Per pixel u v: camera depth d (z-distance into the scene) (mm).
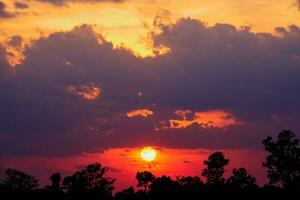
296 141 125188
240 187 125938
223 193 122812
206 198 123062
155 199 128500
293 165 124500
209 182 129125
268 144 126438
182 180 132250
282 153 125375
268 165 126812
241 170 127062
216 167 128500
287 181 125812
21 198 131250
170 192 128625
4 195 132250
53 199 134500
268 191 123438
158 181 132000
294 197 117812
